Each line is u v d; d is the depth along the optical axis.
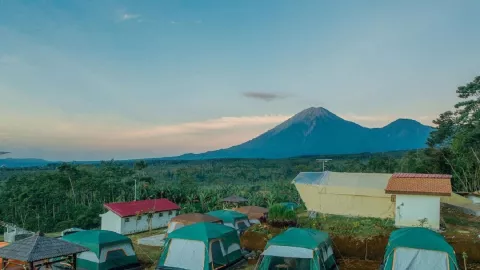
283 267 14.55
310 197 23.17
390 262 14.14
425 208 18.25
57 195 58.75
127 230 31.73
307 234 15.57
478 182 37.03
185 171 112.31
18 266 12.43
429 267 13.63
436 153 42.06
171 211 35.66
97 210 55.06
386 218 20.53
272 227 20.25
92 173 72.81
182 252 16.31
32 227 50.19
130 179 68.19
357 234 18.19
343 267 16.17
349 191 21.86
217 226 17.94
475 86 37.56
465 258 14.98
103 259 16.67
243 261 18.09
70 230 24.61
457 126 41.19
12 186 62.94
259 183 92.12
